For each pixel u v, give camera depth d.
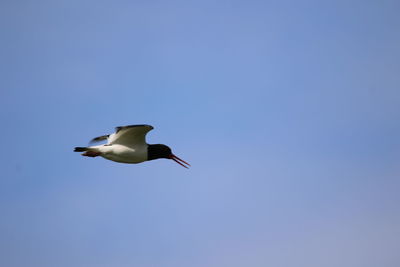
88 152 19.53
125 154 19.42
